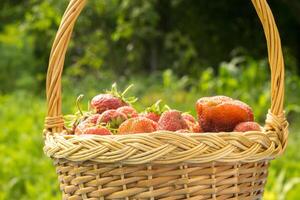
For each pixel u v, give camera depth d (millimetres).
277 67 1798
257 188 1756
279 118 1781
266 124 1795
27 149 5336
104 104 1938
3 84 9695
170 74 8688
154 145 1610
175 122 1785
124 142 1622
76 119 1938
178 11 10984
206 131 1812
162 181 1636
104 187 1677
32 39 10148
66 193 1771
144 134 1621
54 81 1874
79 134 1828
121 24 9492
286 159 5102
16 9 10867
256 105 7531
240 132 1682
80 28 9812
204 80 8438
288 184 4102
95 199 1694
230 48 10984
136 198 1655
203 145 1628
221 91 8227
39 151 5398
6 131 5926
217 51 10984
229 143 1654
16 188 4570
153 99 8188
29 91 9500
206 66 10641
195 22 11016
